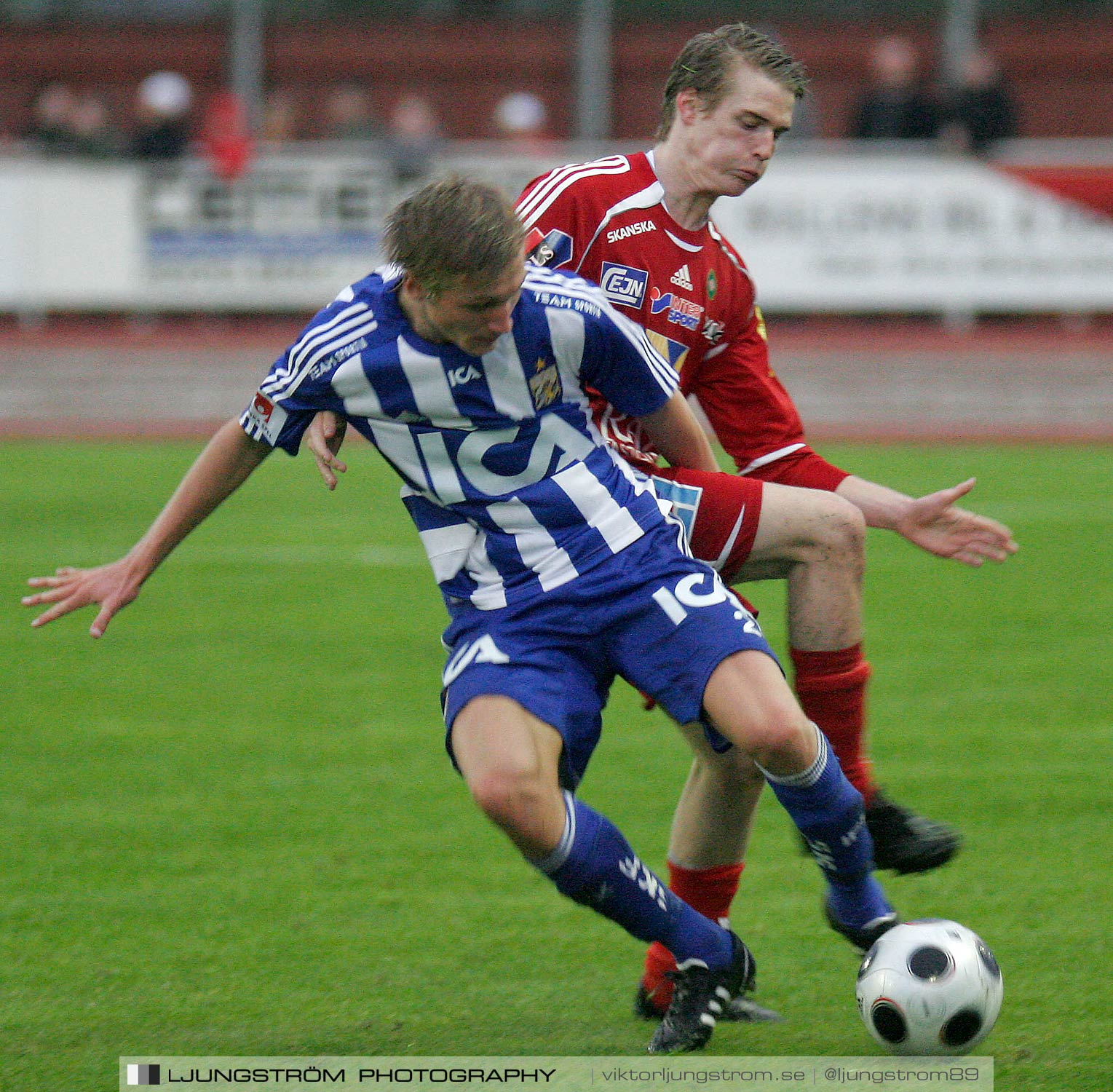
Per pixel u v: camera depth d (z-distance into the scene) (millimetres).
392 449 11695
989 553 13312
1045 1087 10891
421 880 15906
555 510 11508
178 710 22688
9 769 19828
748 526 12438
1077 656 25188
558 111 81375
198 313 63750
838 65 79125
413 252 10555
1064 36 78188
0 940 14297
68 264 60469
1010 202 57750
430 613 29219
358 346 11320
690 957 11648
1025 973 13133
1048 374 58594
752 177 12844
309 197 59906
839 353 60125
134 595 12195
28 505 40688
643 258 13055
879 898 12375
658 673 11484
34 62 82000
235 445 12000
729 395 13914
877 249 58375
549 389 11438
